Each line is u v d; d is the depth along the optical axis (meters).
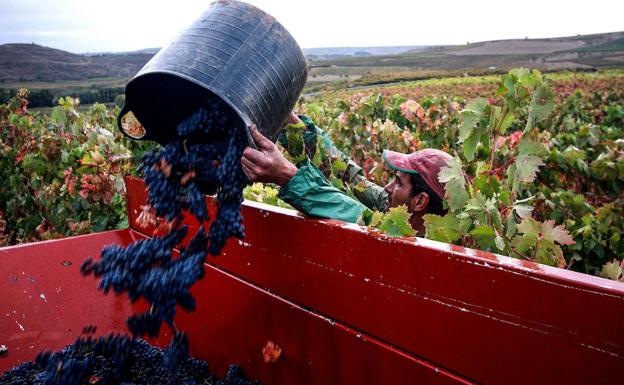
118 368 2.18
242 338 2.31
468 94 29.97
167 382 2.28
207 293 2.49
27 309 2.52
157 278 1.92
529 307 1.36
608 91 30.20
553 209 5.68
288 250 2.03
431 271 1.56
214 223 1.92
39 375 2.15
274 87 2.05
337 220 1.91
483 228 2.20
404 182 2.89
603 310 1.23
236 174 1.93
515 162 2.54
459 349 1.52
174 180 2.12
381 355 1.73
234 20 2.04
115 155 4.70
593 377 1.26
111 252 2.08
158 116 2.40
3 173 7.98
